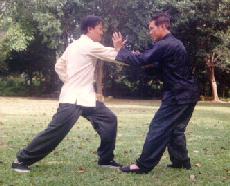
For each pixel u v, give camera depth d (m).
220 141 9.97
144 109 20.17
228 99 31.50
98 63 6.59
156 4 27.03
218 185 5.79
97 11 27.84
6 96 31.28
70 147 8.70
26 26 28.55
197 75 32.00
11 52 33.00
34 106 21.16
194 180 6.03
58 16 27.81
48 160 7.27
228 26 28.84
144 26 27.27
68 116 6.27
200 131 11.97
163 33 6.29
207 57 29.83
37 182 5.76
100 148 6.66
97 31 6.53
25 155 6.30
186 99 6.21
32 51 33.16
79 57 6.38
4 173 6.23
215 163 7.26
